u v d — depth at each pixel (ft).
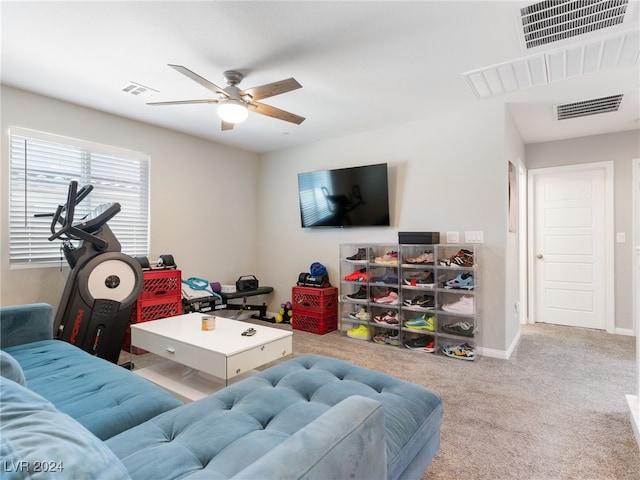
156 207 12.92
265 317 15.60
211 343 7.13
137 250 12.51
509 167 11.21
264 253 16.90
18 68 8.55
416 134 12.30
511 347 11.19
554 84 9.34
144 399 4.70
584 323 14.11
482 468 5.32
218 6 6.27
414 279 11.50
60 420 2.34
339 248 14.01
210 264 14.87
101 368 5.70
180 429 3.95
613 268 13.32
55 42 7.42
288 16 6.57
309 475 2.21
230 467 3.14
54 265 10.44
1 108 9.44
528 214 15.03
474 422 6.67
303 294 13.92
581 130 13.17
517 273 12.76
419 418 4.50
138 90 9.82
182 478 3.05
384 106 10.97
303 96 10.21
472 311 10.42
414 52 7.80
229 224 15.71
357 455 2.64
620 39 7.20
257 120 12.21
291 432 3.77
